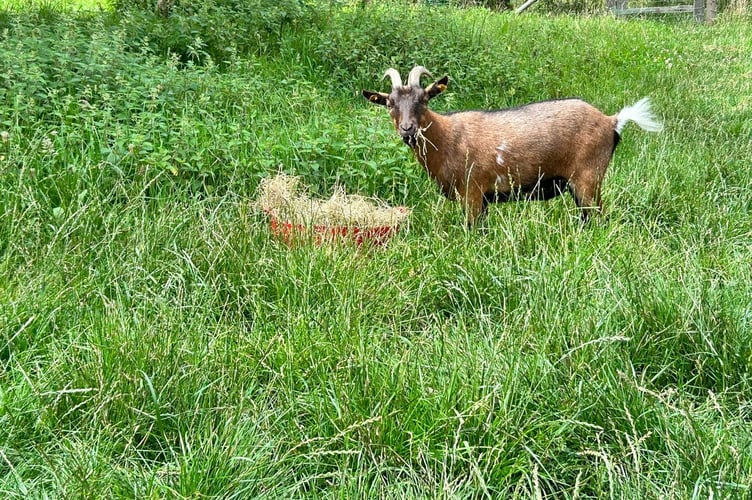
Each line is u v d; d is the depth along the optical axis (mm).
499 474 2953
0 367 3510
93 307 4035
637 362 3602
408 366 3408
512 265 4344
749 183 6258
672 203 5918
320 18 10680
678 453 2904
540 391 3326
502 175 5445
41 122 6000
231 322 4059
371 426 3061
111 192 5102
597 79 10891
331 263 4469
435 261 4523
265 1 10273
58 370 3385
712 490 2658
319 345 3646
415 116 5234
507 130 5410
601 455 2754
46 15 10031
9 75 6254
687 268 4250
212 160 5957
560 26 13938
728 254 4852
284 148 6188
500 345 3568
